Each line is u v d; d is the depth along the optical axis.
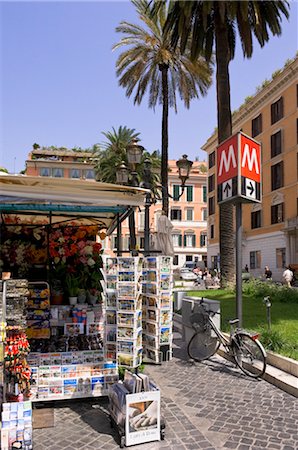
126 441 3.99
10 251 7.63
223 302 13.30
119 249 7.26
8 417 3.92
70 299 6.79
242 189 6.64
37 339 6.40
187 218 58.31
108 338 5.35
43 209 6.02
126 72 21.92
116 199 5.29
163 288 7.15
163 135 20.55
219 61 15.17
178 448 3.95
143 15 20.61
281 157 35.03
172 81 22.62
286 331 8.02
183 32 15.18
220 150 7.35
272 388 5.70
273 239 36.47
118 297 5.29
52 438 4.17
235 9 13.43
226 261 16.12
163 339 7.11
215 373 6.48
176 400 5.25
